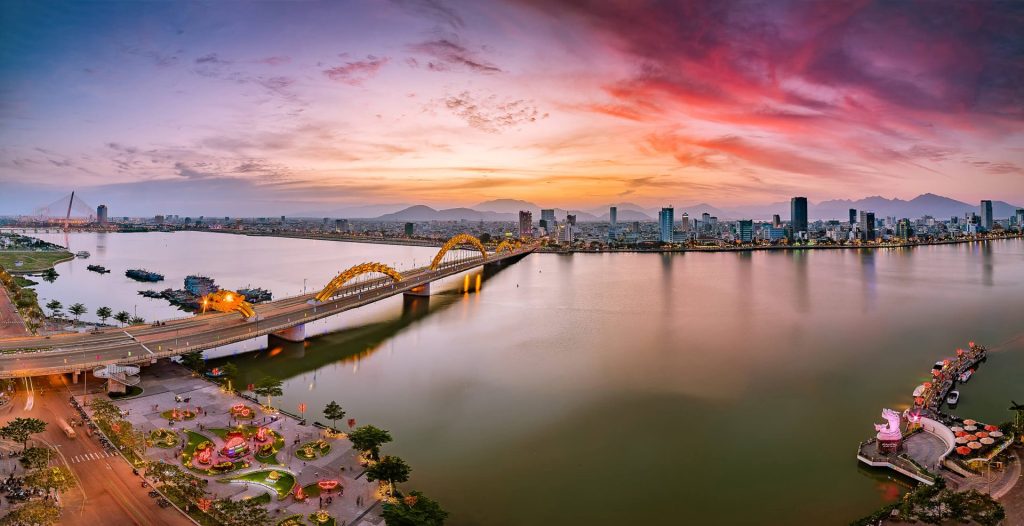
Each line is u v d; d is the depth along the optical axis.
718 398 162.00
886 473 118.06
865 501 107.88
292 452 117.31
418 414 149.25
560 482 115.00
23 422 109.88
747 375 183.00
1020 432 124.75
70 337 187.62
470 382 175.75
